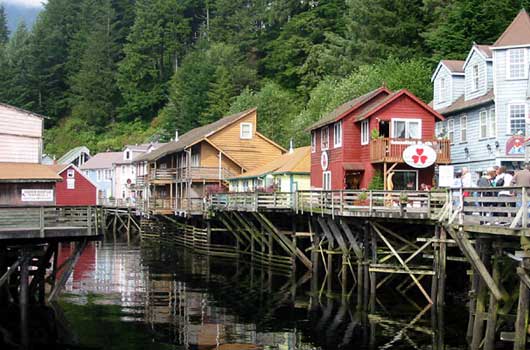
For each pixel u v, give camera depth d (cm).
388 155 2889
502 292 1497
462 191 1675
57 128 9762
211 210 4203
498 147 2905
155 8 9719
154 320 2142
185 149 4947
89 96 9725
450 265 2483
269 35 8294
